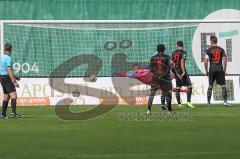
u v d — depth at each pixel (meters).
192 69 89.94
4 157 39.59
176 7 96.12
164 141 46.59
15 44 89.69
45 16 95.12
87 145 44.81
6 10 94.50
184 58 76.88
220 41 89.50
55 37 91.00
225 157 39.25
